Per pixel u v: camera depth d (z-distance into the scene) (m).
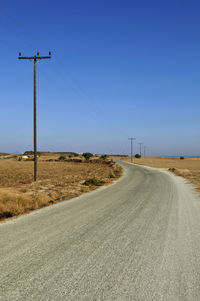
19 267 4.50
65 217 9.14
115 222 8.26
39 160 117.69
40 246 5.71
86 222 8.27
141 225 7.84
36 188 19.39
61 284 3.85
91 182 23.31
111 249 5.52
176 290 3.69
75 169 58.41
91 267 4.50
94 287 3.76
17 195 12.41
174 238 6.40
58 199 14.28
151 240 6.22
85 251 5.37
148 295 3.55
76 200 13.78
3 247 5.64
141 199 13.77
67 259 4.89
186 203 12.40
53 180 27.52
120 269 4.43
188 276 4.16
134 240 6.22
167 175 36.12
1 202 10.54
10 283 3.89
